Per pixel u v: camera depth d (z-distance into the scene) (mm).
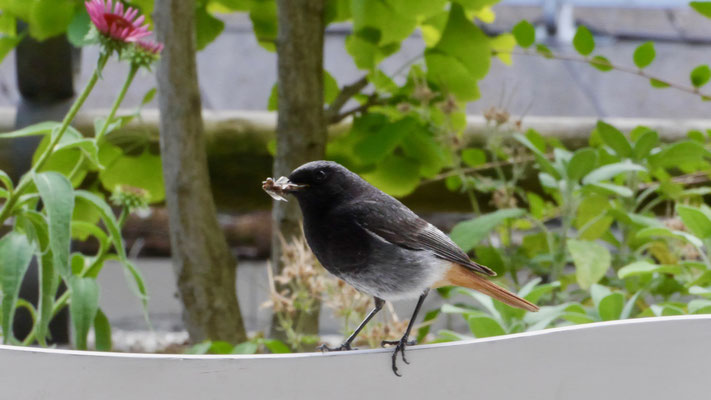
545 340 3230
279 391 3225
